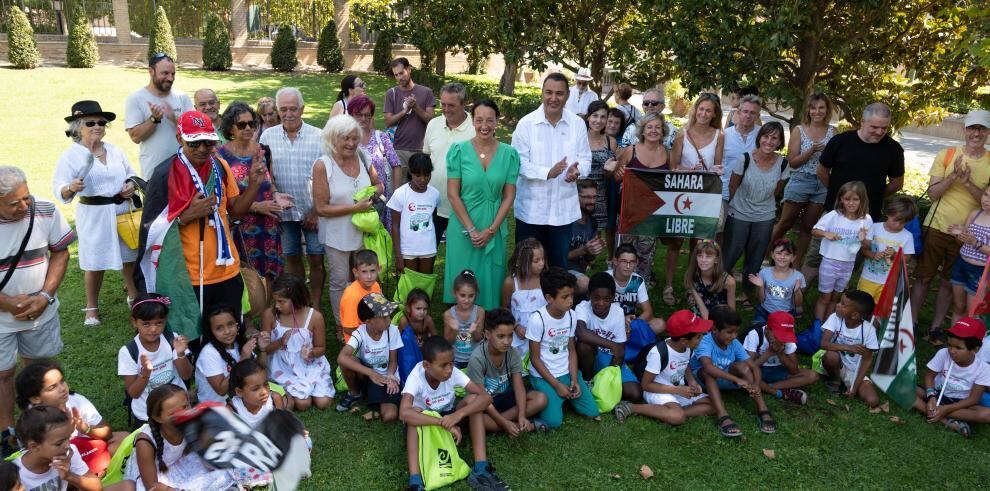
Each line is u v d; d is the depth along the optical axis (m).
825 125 7.01
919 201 9.01
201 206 4.47
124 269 6.14
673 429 5.01
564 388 4.97
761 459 4.71
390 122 8.44
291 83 21.84
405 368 5.04
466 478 4.34
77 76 18.97
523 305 5.48
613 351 5.36
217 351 4.59
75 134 5.51
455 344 5.27
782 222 7.43
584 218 6.79
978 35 6.50
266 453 3.25
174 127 6.12
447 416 4.36
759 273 6.30
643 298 5.90
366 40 28.33
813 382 5.55
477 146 5.49
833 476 4.58
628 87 9.77
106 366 5.35
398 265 5.97
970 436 5.09
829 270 6.28
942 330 6.45
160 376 4.41
